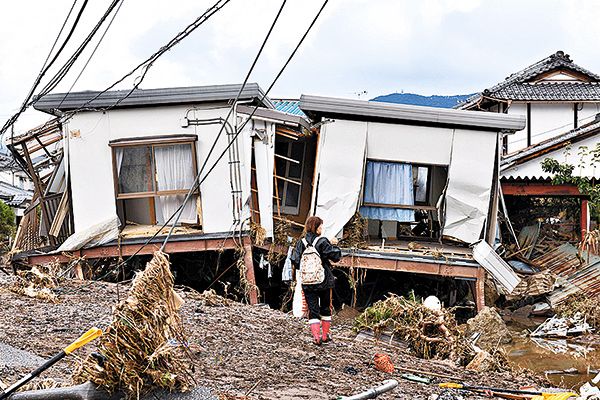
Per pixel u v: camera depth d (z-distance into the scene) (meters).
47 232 17.50
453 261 15.88
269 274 16.00
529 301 17.92
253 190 16.12
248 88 15.70
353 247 15.92
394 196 16.64
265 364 7.68
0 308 9.09
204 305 11.20
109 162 16.14
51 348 7.23
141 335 4.93
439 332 10.50
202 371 7.02
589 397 7.70
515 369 10.59
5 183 34.03
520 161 21.69
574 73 28.12
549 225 23.34
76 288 11.53
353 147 16.19
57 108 15.90
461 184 16.45
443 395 7.38
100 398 4.82
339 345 9.16
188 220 16.41
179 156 16.17
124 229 16.59
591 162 21.44
